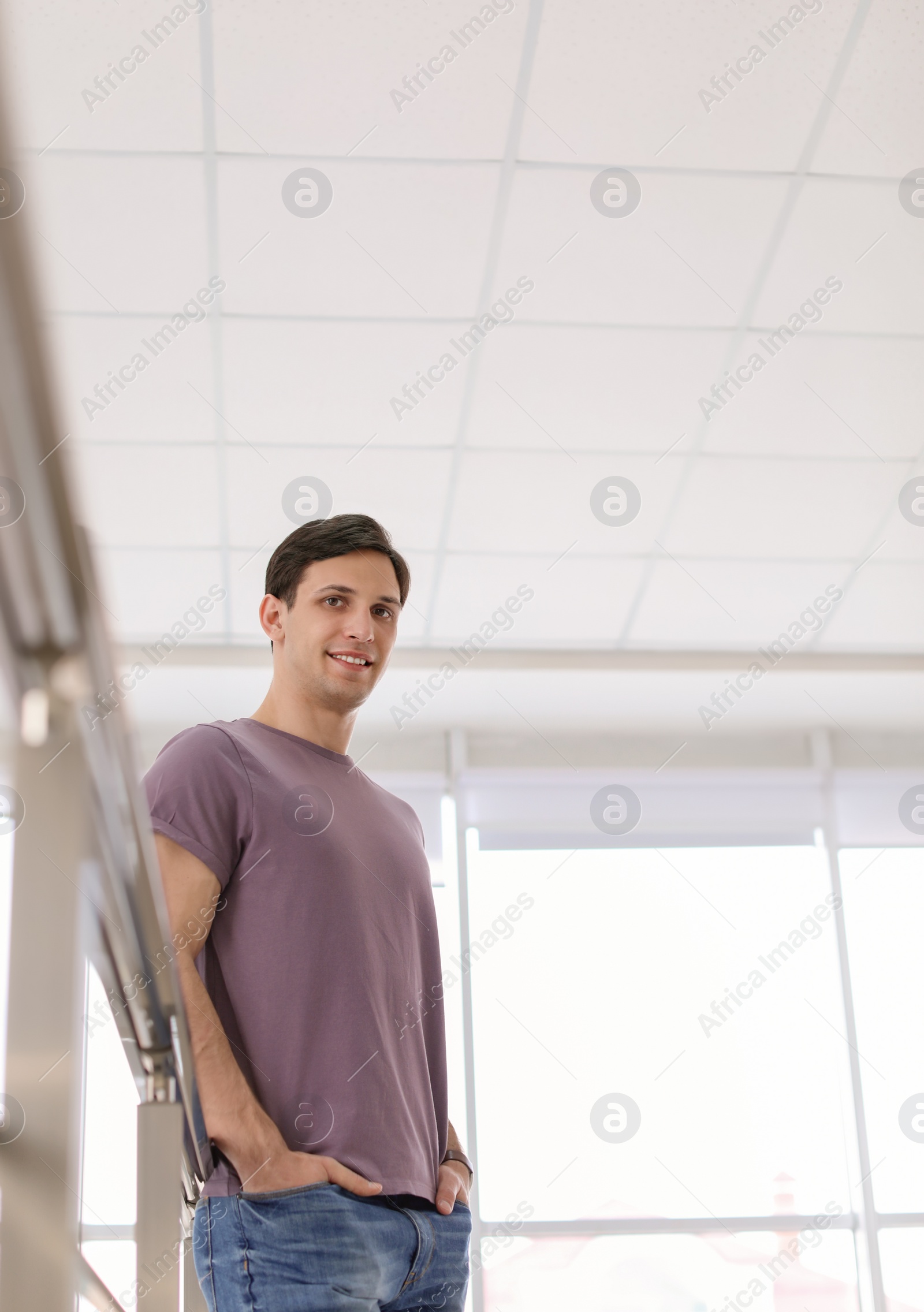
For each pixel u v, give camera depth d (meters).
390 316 4.34
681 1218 6.05
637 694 6.34
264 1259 1.17
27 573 0.52
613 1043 6.36
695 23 3.59
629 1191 6.08
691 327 4.48
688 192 4.04
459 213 4.04
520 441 4.88
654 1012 6.45
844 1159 6.25
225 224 3.98
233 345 4.38
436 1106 1.48
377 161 3.87
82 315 4.20
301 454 4.85
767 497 5.21
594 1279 5.91
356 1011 1.32
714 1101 6.30
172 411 4.61
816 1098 6.36
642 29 3.60
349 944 1.35
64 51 3.48
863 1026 6.57
